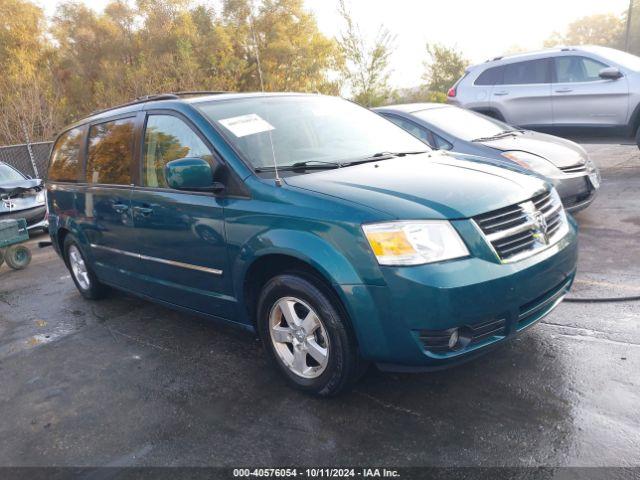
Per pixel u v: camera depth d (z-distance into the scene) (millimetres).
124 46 34406
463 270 2807
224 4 33625
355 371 3135
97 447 3104
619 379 3201
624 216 6688
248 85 30859
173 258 4027
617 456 2572
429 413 3061
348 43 16359
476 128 7000
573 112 9625
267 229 3258
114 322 5074
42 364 4340
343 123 4336
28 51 30266
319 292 3090
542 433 2789
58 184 5555
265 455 2855
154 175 4160
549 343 3721
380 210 2916
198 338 4484
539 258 3084
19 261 7805
